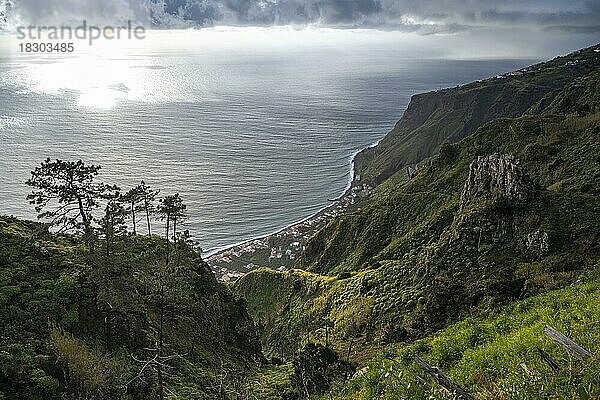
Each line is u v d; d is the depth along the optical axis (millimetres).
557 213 66625
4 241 41125
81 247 44094
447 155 128375
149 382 31625
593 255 53938
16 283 35406
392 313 70500
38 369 26000
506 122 121312
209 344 50406
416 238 102688
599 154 83875
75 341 29719
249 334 62531
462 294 53844
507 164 77312
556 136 103000
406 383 15812
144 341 38562
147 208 62531
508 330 21141
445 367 19078
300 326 93750
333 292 96688
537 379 11523
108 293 35906
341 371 38500
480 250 69688
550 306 22609
